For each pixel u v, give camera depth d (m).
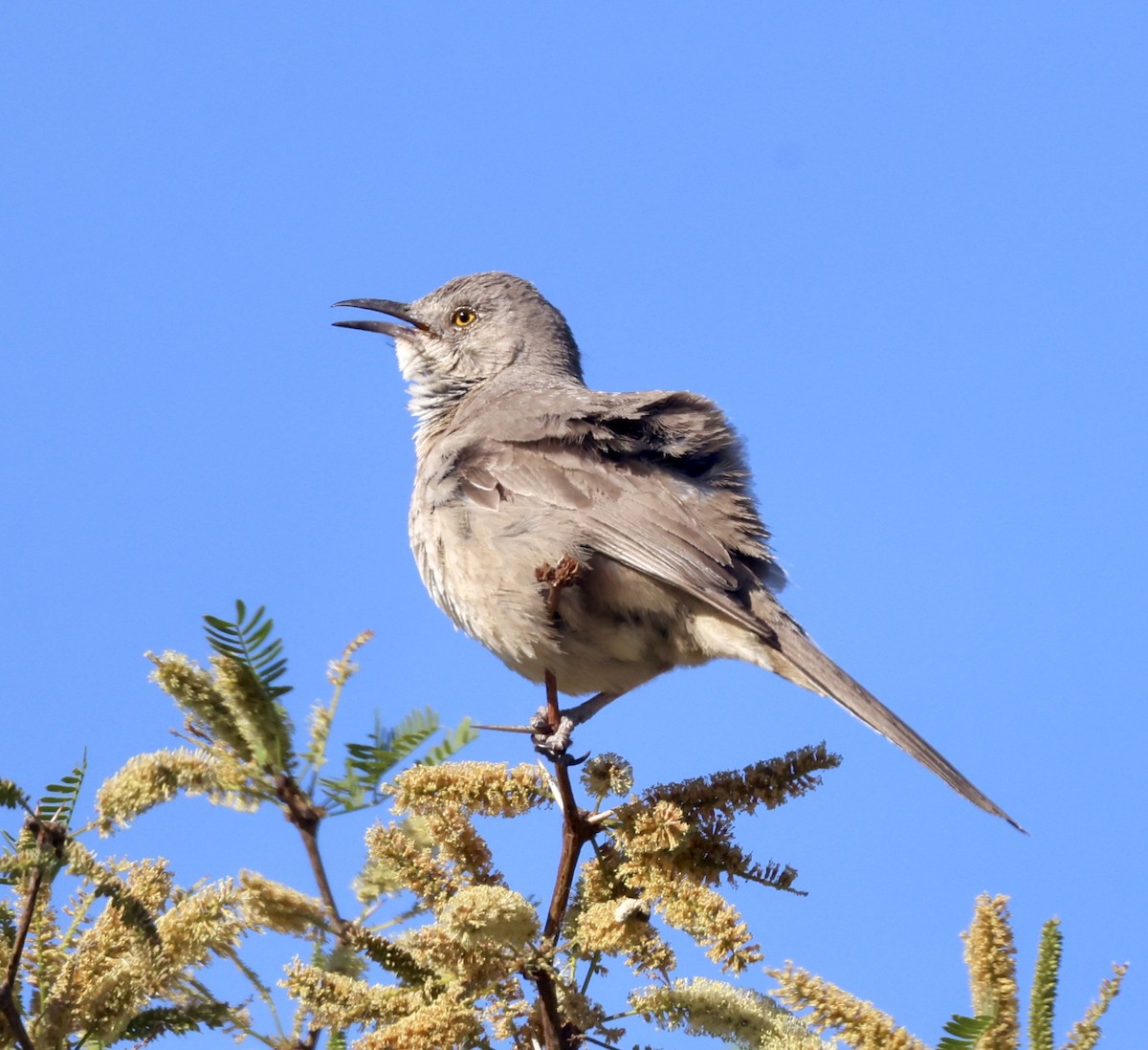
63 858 5.40
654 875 6.55
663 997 6.10
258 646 5.35
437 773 6.86
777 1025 5.99
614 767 7.50
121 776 5.43
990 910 5.26
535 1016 6.12
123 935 5.77
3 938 5.80
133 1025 5.66
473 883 6.50
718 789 7.27
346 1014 5.72
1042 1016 5.18
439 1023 5.57
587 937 6.25
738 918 6.22
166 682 5.38
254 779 5.48
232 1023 5.78
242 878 5.72
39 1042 5.43
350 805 5.47
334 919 5.75
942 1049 4.96
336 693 5.59
